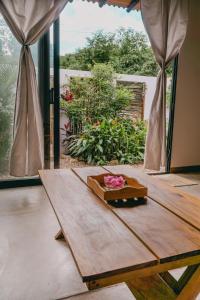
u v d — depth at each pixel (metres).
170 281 1.18
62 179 1.67
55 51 2.95
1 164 2.99
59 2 2.71
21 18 2.61
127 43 6.06
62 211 1.18
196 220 1.12
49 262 1.69
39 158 2.88
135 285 1.13
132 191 1.33
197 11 3.59
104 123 4.85
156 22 3.19
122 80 5.36
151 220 1.11
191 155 4.00
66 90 5.10
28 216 2.33
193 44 3.65
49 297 1.40
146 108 5.57
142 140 4.98
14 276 1.55
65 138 5.07
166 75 3.37
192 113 3.87
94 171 1.88
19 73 2.69
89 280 0.75
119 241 0.93
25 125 2.78
